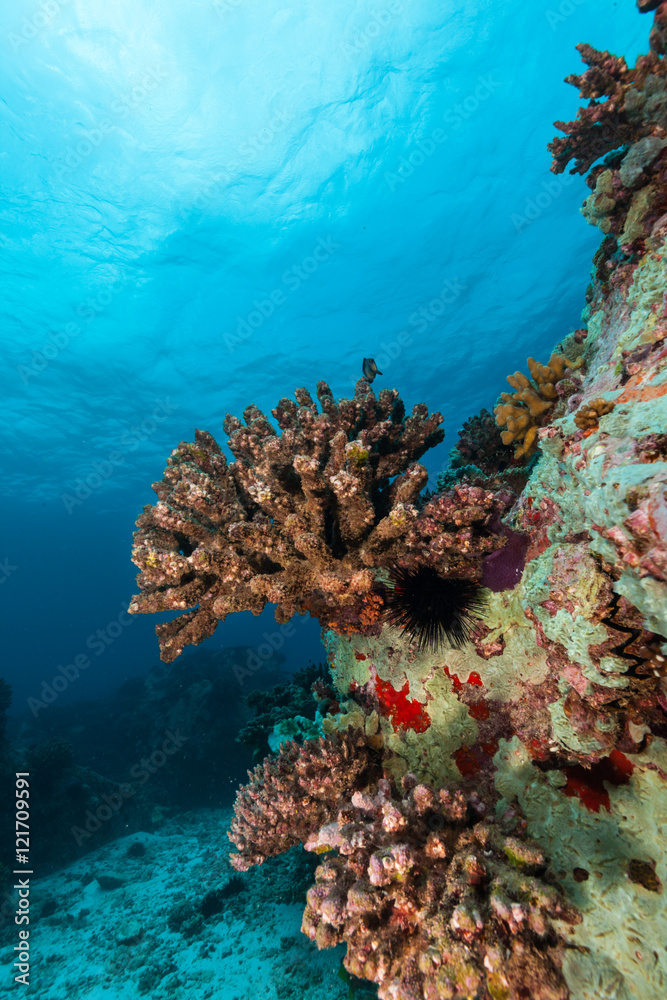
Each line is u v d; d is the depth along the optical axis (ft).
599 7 67.10
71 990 25.35
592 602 7.61
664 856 7.46
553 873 8.28
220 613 10.66
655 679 7.38
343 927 8.59
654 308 9.13
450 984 6.95
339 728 12.75
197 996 21.81
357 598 10.82
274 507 10.61
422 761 11.08
